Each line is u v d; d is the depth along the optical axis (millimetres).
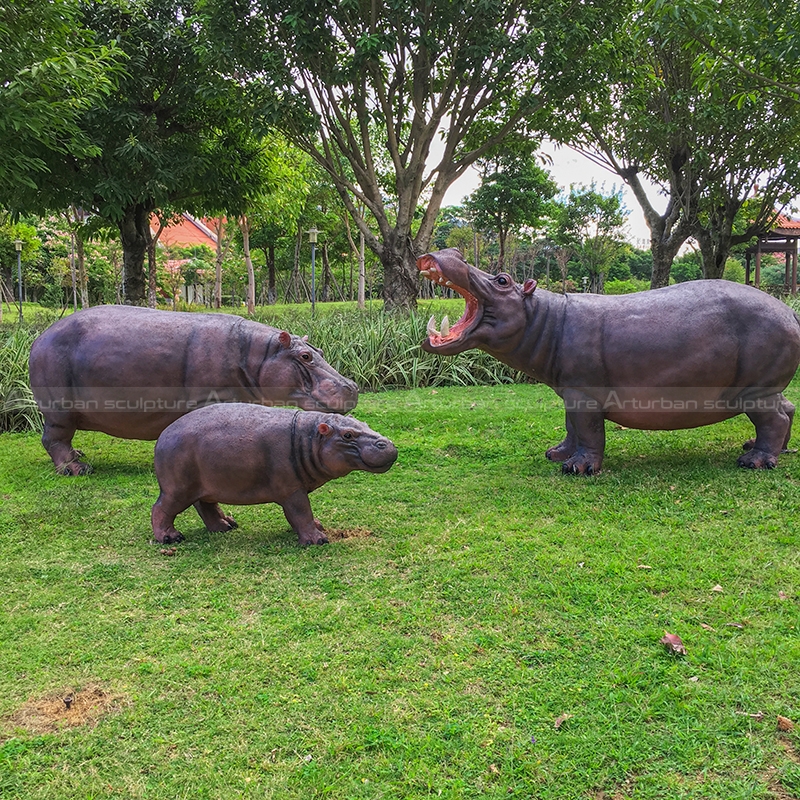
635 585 4012
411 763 2686
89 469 6832
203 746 2799
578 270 50094
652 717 2906
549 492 5758
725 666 3219
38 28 10938
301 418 4695
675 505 5309
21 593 4172
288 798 2533
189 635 3629
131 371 6227
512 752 2723
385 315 13688
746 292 5973
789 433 6375
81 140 12883
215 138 17297
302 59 14094
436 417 8930
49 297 30594
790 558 4309
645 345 5836
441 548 4695
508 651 3412
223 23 13484
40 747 2811
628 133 18844
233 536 5035
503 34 13539
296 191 21938
